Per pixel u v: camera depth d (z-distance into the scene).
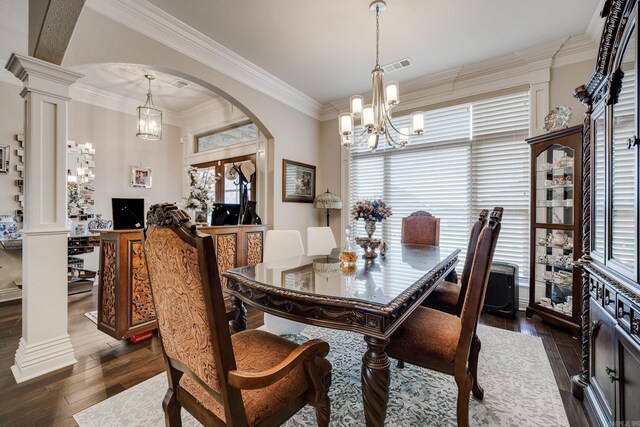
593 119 1.71
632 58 1.21
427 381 1.90
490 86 3.48
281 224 4.11
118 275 2.32
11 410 1.63
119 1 2.31
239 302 1.78
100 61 2.25
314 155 4.73
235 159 4.76
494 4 2.40
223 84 3.24
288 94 4.10
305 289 1.43
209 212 3.34
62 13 1.61
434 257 2.32
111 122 4.67
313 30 2.75
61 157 2.08
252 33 2.80
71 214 4.21
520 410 1.61
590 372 1.63
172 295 0.96
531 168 2.97
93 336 2.61
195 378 1.00
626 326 1.19
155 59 2.60
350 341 2.46
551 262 2.87
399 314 1.27
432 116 3.91
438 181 3.88
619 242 1.32
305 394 1.16
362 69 3.54
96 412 1.61
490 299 3.09
